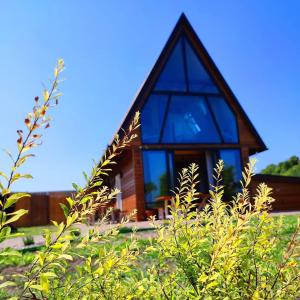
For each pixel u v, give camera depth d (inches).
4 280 181.9
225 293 66.2
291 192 728.3
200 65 690.2
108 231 71.9
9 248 50.6
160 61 652.1
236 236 66.1
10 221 48.4
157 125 627.8
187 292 71.6
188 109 658.8
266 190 70.5
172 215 78.7
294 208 720.3
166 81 657.6
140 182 594.9
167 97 649.0
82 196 60.6
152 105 634.2
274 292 68.7
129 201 647.8
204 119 665.6
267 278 71.2
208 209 86.4
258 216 73.6
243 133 681.6
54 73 51.1
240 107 683.4
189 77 676.7
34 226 964.0
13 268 211.3
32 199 975.0
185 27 688.4
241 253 69.8
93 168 62.9
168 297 74.7
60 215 991.0
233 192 648.4
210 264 68.0
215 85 690.2
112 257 67.6
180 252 74.2
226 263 65.7
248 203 75.7
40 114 49.9
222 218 79.5
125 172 682.8
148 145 607.2
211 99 681.6
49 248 53.4
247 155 672.4
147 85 632.4
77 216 55.9
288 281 66.4
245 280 68.8
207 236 80.0
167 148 621.3
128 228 356.8
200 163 729.0
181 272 77.4
